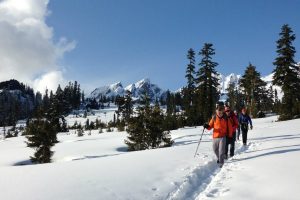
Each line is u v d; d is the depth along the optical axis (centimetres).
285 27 5138
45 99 18288
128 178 883
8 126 13812
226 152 1262
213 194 754
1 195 724
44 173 978
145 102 2512
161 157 1273
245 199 690
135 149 2434
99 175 922
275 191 726
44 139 2631
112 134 4494
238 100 7900
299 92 5081
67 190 750
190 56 6838
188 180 871
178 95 13725
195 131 3566
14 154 3050
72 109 17012
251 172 935
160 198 721
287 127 2781
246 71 6869
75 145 3167
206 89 6019
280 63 5112
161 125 2434
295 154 1150
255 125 3684
